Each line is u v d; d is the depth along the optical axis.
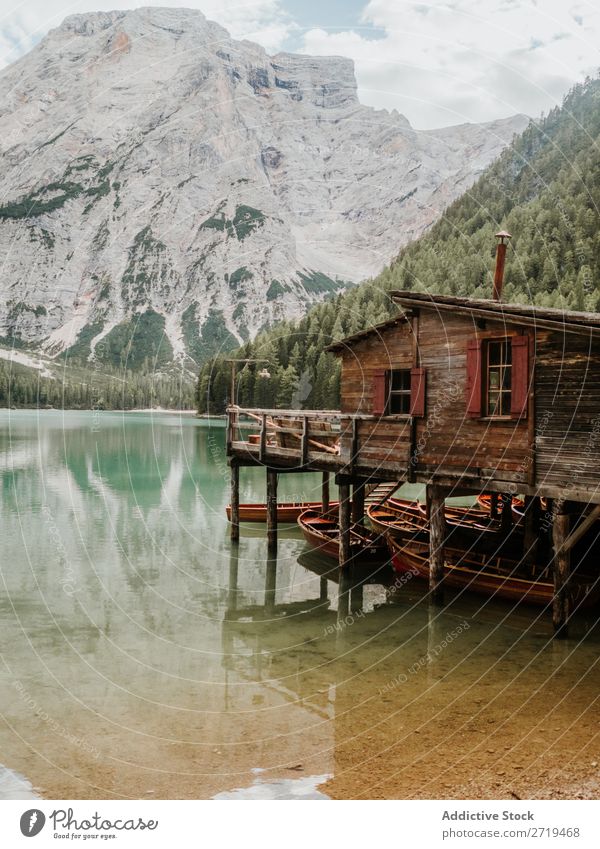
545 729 8.66
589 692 9.98
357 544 18.64
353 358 17.00
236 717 9.14
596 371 11.71
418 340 15.05
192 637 13.01
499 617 13.99
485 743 8.24
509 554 16.75
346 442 16.91
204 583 17.38
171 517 27.31
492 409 14.23
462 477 13.92
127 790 7.18
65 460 49.03
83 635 13.09
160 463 48.22
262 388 101.38
